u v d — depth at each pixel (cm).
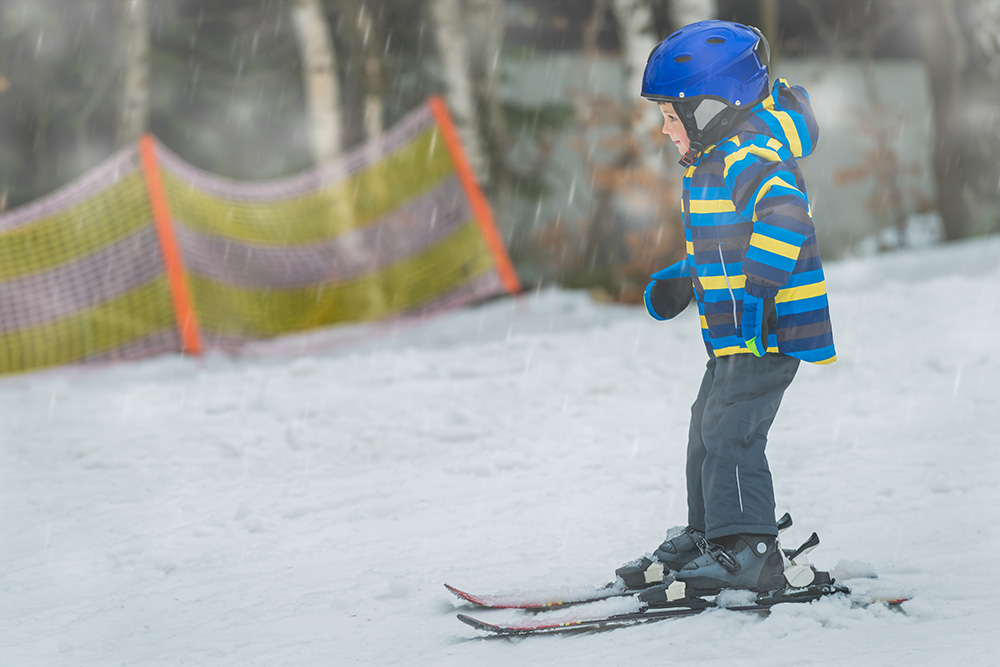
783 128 593
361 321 2119
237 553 845
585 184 3272
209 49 3731
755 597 584
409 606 670
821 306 575
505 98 3519
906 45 3838
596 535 811
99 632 674
